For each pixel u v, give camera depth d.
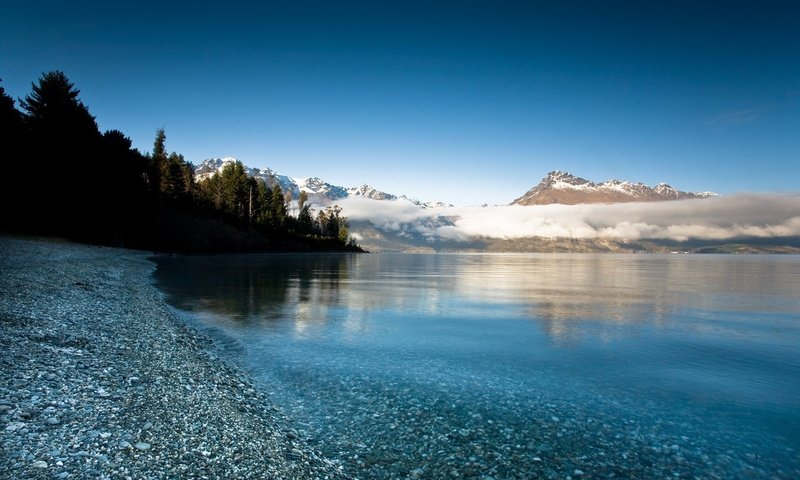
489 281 63.75
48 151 62.97
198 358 17.02
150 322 22.38
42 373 11.69
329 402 13.71
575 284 60.12
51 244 55.19
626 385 16.11
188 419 10.53
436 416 12.84
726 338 24.25
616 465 10.34
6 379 10.77
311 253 169.62
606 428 12.36
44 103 66.06
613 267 126.62
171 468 8.02
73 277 32.50
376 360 18.67
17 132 59.44
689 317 31.22
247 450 9.44
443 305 35.78
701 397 15.02
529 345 21.98
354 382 15.71
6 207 59.81
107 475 7.35
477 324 27.36
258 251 139.00
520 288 52.38
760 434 12.20
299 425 11.86
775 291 51.03
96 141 71.94
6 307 18.69
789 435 12.16
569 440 11.55
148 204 92.06
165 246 97.06
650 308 35.62
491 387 15.55
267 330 24.09
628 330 26.14
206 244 110.62
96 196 72.00
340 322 27.05
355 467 9.77
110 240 78.94
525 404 14.00
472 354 20.03
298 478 8.66
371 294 42.59
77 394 10.73
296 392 14.53
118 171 77.19
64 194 65.75
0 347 13.15
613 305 37.22
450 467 9.96
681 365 18.84
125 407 10.53
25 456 7.49
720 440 11.79
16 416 8.86
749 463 10.63
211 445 9.34
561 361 19.16
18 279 26.28
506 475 9.73
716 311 34.28
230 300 34.75
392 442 11.09
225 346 20.30
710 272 98.50
